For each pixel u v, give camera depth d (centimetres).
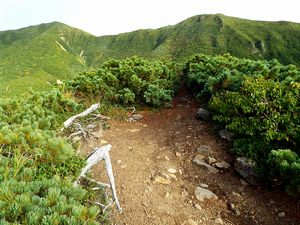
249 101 879
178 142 995
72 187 436
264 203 675
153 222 598
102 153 630
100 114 1169
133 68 1404
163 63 1772
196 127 1091
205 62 1598
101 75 1358
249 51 15200
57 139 543
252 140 847
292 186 618
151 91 1291
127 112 1260
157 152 934
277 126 809
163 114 1280
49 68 17112
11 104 823
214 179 777
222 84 1093
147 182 749
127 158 877
